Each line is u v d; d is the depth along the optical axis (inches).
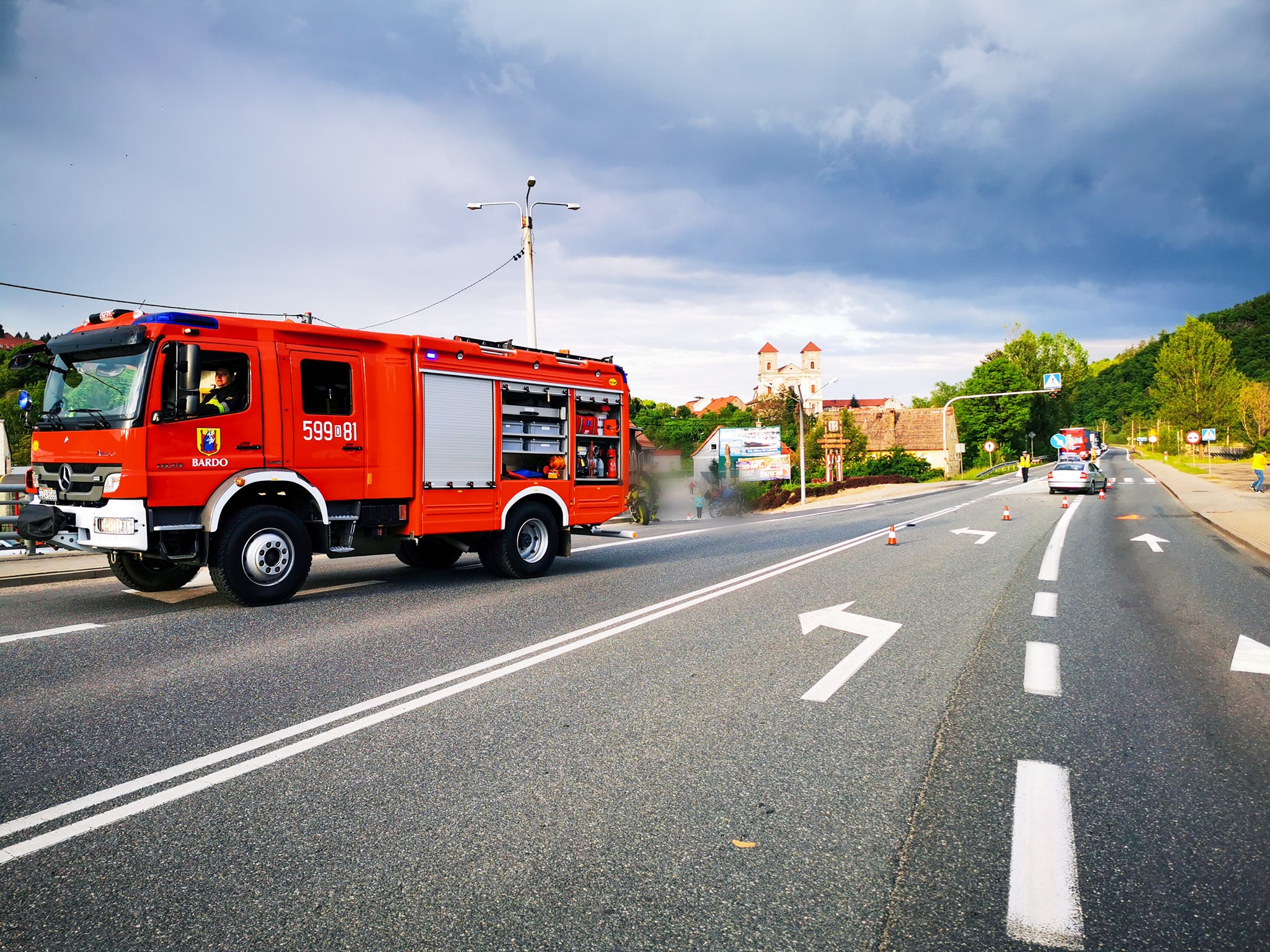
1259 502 1018.1
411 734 175.5
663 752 164.9
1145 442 4569.4
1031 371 4035.4
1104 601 349.1
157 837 127.6
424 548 466.6
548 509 439.5
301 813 136.5
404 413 376.2
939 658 245.1
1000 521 832.3
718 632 282.2
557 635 276.2
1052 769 156.6
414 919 104.7
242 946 98.7
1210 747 168.9
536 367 435.8
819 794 144.5
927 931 102.1
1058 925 103.4
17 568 430.6
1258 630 289.1
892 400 6250.0
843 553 538.0
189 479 308.7
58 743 169.8
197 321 312.7
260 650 253.9
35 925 103.0
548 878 115.3
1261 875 116.0
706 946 98.7
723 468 1776.6
